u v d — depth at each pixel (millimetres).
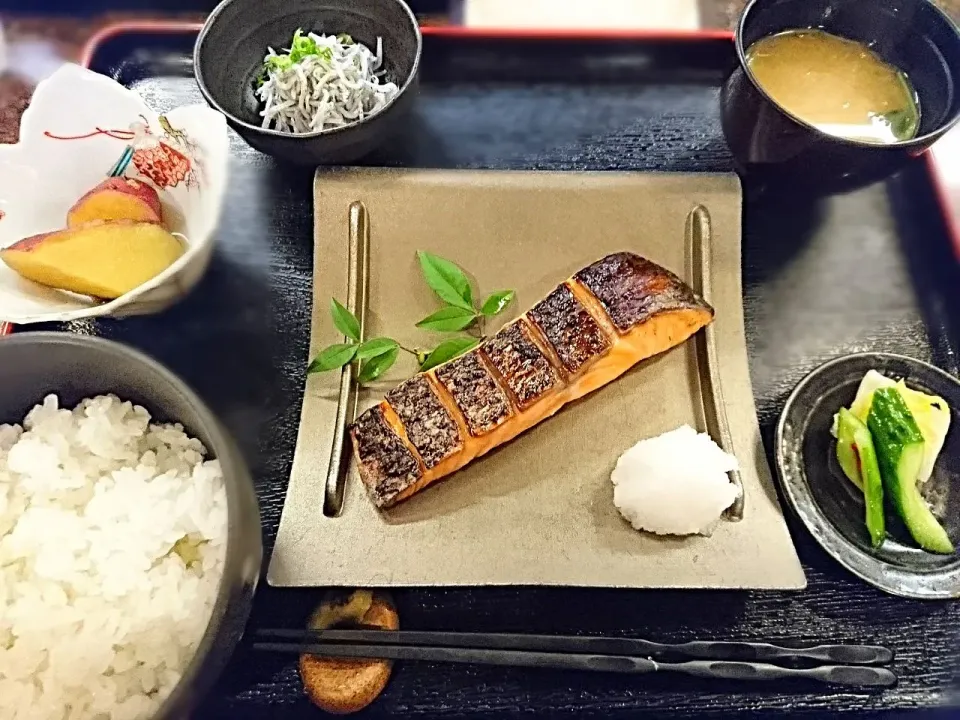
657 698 247
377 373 288
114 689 226
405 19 323
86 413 249
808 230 327
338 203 323
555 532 270
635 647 248
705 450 269
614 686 248
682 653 247
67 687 225
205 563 237
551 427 293
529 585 259
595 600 261
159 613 230
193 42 366
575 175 328
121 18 372
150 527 238
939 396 276
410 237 323
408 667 251
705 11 372
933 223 329
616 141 347
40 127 282
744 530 267
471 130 351
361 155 329
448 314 293
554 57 363
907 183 336
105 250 266
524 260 320
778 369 303
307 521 271
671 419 295
